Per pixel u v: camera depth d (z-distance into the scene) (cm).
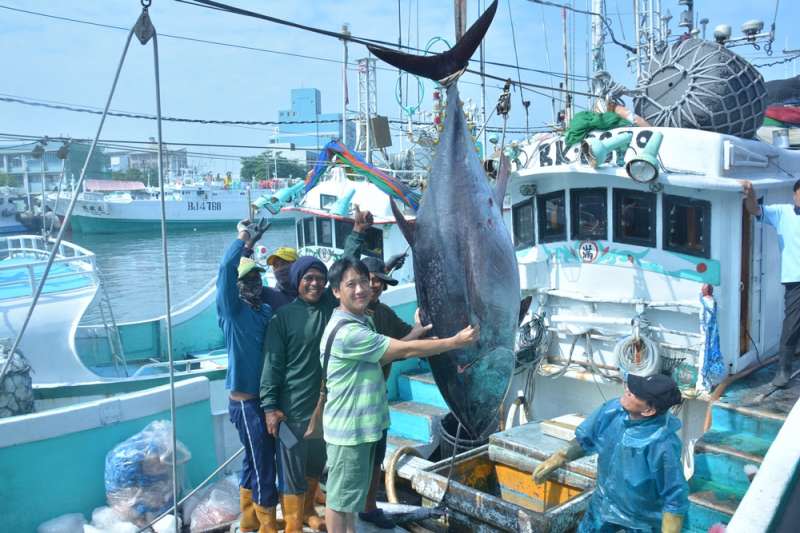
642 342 552
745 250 572
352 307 334
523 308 317
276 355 370
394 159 1047
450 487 435
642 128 548
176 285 2303
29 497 437
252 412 390
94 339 894
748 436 476
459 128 306
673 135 539
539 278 637
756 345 586
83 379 725
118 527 437
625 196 575
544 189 627
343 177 966
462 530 433
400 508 436
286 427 369
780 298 629
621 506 337
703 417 541
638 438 329
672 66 602
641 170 507
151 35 292
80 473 458
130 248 3494
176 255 3203
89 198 4072
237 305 388
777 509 142
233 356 390
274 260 432
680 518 317
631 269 575
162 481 461
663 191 548
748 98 579
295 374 371
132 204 3953
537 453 475
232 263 384
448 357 306
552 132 710
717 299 535
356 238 404
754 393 518
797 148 821
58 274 829
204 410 516
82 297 773
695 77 581
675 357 550
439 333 307
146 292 2138
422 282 311
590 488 442
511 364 302
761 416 472
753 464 434
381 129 1002
